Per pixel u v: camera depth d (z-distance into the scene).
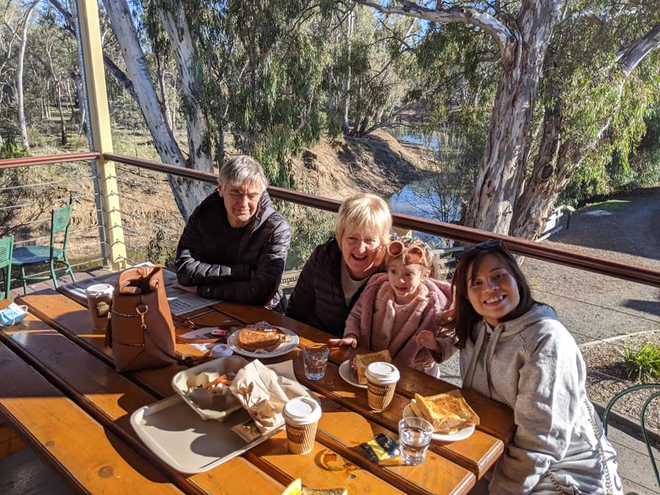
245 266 2.13
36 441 1.14
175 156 9.96
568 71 9.43
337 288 1.91
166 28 9.09
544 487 1.28
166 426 1.18
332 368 1.48
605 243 13.05
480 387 1.42
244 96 9.45
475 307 1.37
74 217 8.02
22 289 3.85
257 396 1.18
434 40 10.28
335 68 11.10
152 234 10.30
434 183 14.91
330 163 17.31
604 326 7.20
